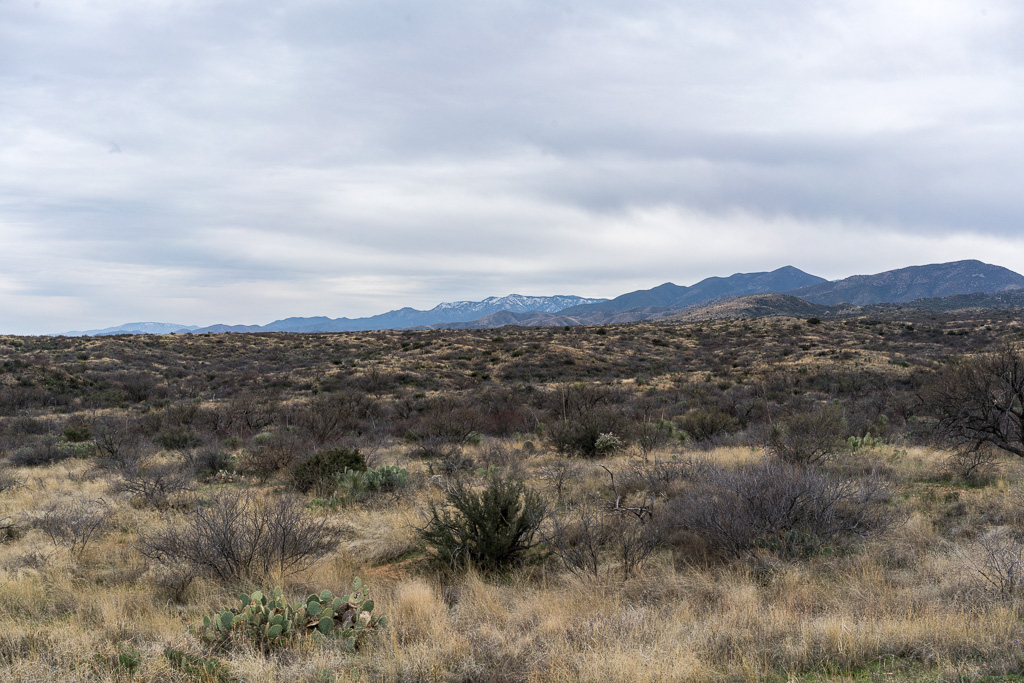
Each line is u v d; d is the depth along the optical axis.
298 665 4.29
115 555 7.98
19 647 4.64
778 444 13.95
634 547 7.04
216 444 20.36
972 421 12.90
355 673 4.10
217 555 6.95
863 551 6.87
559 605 5.61
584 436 17.36
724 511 7.30
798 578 6.04
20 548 8.17
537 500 7.66
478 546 7.09
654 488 10.52
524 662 4.30
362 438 22.34
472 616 5.37
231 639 4.75
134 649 4.50
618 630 4.81
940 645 4.27
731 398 32.22
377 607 5.56
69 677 4.06
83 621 5.51
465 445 19.81
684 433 20.28
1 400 32.12
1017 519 7.99
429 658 4.29
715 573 6.55
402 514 9.59
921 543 7.12
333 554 7.73
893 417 22.44
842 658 4.20
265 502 10.23
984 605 4.94
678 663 4.04
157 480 12.07
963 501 9.25
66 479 14.95
